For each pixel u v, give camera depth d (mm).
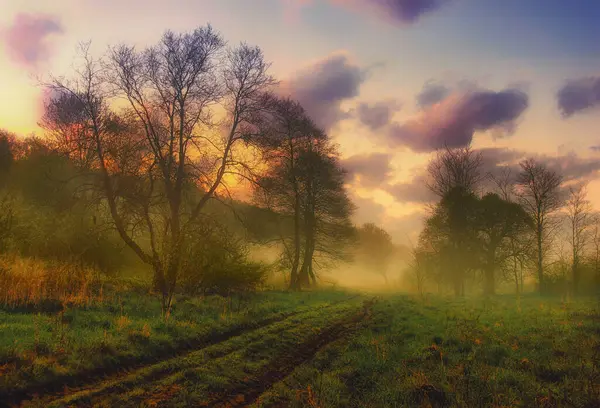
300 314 17094
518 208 38938
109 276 20328
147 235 22766
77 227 20203
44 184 22281
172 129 21109
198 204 21859
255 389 8227
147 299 15750
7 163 28344
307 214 36969
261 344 11328
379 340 12422
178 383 7844
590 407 6668
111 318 11711
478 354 10148
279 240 36688
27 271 14172
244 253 23016
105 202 21766
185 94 21219
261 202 33125
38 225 19188
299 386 8359
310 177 34719
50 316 11219
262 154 24547
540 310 19438
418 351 10844
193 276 18188
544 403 6758
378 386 8133
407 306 23219
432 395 7352
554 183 38812
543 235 38906
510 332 12914
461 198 39406
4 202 18906
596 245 36438
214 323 12766
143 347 9375
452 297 34125
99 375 7746
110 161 19953
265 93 23391
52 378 7113
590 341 11047
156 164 20781
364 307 22594
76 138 19984
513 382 8055
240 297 18547
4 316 10539
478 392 7281
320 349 11781
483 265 39531
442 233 40469
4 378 6664
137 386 7523
